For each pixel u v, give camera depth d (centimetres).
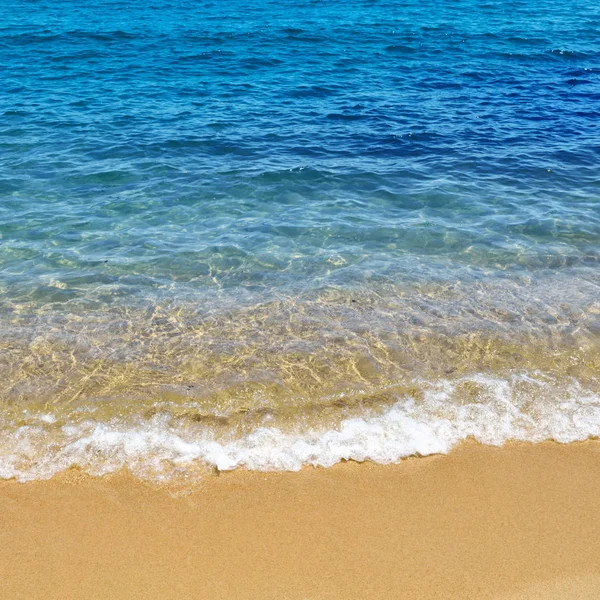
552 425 712
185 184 1348
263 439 684
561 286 977
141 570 557
